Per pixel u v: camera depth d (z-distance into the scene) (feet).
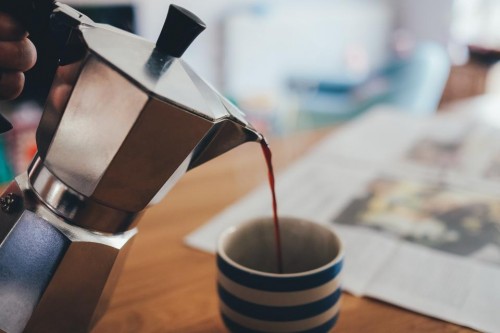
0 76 1.19
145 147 1.08
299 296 1.26
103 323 1.43
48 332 1.20
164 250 1.73
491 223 1.84
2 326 1.18
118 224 1.20
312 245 1.47
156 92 1.02
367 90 9.25
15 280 1.17
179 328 1.42
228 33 7.10
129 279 1.59
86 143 1.09
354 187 2.12
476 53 3.85
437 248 1.71
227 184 2.17
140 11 5.86
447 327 1.41
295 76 8.20
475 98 3.57
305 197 2.04
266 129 6.06
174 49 1.13
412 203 1.99
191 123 1.07
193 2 6.66
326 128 2.86
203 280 1.60
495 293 1.51
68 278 1.18
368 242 1.74
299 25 7.97
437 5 10.34
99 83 1.04
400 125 2.84
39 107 3.42
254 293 1.26
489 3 10.37
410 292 1.52
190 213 1.94
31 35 1.18
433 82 9.95
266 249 1.51
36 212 1.17
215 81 7.34
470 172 2.24
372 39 9.91
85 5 3.80
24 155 3.35
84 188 1.13
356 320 1.43
